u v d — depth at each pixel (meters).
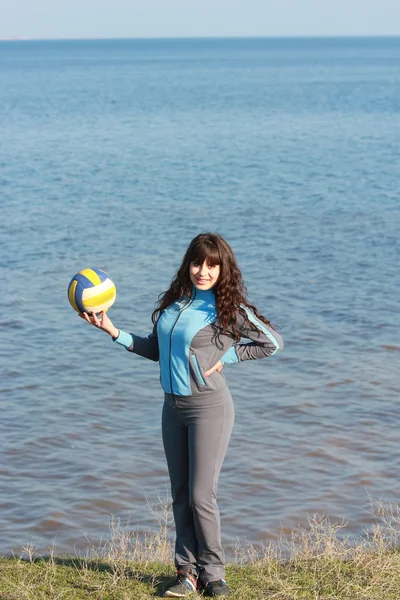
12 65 184.00
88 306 4.97
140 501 9.06
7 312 15.96
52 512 8.78
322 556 5.88
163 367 4.89
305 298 16.84
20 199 29.36
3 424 11.04
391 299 16.75
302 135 51.47
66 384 12.52
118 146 46.28
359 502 8.94
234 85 103.94
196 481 4.87
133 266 19.59
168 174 35.44
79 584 5.20
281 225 24.45
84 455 10.16
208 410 4.84
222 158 40.75
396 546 6.82
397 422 11.06
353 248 21.30
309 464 9.88
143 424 11.12
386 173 35.28
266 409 11.50
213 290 4.91
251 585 5.27
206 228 24.09
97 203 28.52
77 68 164.75
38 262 20.00
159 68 160.62
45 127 56.91
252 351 4.96
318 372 12.87
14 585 5.11
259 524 8.47
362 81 111.81
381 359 13.43
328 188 31.56
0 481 9.49
